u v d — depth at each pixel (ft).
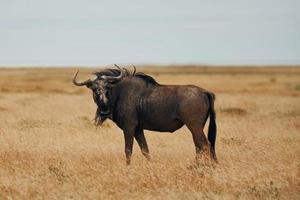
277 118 184.44
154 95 105.40
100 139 132.26
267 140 128.77
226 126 161.17
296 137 135.44
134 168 93.04
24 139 127.24
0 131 142.10
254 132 147.74
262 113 204.85
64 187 82.48
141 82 107.45
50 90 391.45
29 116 190.70
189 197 77.10
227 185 83.56
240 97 307.17
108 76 107.04
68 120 176.04
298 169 93.20
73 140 129.08
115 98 108.06
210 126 102.42
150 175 87.61
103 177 87.97
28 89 402.93
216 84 486.79
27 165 99.19
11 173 92.68
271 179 87.40
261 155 105.81
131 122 107.04
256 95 332.80
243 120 179.93
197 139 101.30
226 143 127.24
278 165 96.12
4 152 108.88
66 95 322.96
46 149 113.29
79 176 89.81
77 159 104.73
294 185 84.79
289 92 374.22
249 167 93.50
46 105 240.12
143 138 109.50
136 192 80.74
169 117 104.12
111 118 109.40
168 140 134.82
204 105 102.12
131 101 106.63
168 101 103.91
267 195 78.33
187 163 98.43
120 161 104.53
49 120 174.60
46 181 86.12
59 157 106.63
